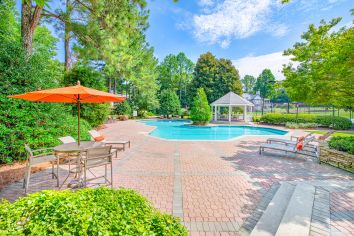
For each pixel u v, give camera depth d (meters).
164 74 48.78
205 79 38.09
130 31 10.95
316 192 4.41
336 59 6.51
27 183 4.46
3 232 1.56
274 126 21.19
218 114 29.23
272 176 5.70
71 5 11.02
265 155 8.25
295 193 4.32
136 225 1.78
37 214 1.75
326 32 8.72
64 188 4.71
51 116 7.61
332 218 3.39
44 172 5.81
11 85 6.54
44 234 1.54
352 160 6.08
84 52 10.84
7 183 4.95
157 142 11.06
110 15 9.96
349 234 2.96
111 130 16.02
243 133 19.06
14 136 6.25
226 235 3.05
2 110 6.22
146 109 35.34
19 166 6.21
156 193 4.51
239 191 4.66
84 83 13.77
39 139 7.00
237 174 5.85
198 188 4.81
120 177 5.54
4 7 12.34
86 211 1.81
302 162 7.21
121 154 8.26
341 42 7.28
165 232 1.80
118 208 2.01
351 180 5.31
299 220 3.25
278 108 44.72
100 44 10.87
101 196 2.22
